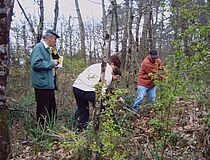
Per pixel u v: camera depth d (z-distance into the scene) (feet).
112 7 15.06
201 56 13.32
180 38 13.83
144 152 15.42
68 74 32.27
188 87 15.16
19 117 22.48
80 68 34.06
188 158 15.62
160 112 14.96
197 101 19.58
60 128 19.69
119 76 19.56
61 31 47.57
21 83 32.37
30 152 18.24
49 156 17.30
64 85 30.04
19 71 33.45
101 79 14.93
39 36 32.76
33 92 30.71
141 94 24.45
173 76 13.87
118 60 19.61
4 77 13.30
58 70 32.94
